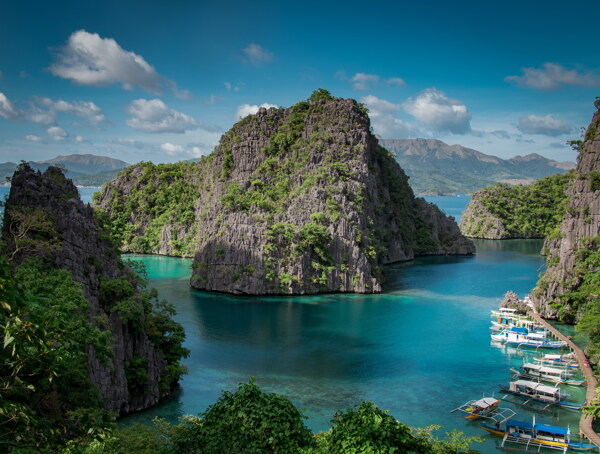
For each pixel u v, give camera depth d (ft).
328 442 132.98
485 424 237.86
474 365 322.14
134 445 146.61
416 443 133.59
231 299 504.43
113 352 225.15
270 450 131.34
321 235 548.31
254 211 612.70
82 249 247.29
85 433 105.81
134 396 241.76
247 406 138.00
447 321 428.15
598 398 208.23
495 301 507.71
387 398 266.98
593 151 476.54
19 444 87.45
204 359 322.34
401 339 374.63
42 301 101.45
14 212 241.96
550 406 263.29
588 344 347.56
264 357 327.88
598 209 442.91
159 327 283.59
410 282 618.44
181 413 241.14
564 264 442.91
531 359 336.29
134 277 288.10
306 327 402.93
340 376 296.51
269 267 531.09
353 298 519.60
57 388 167.73
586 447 216.13
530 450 217.56
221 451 127.85
